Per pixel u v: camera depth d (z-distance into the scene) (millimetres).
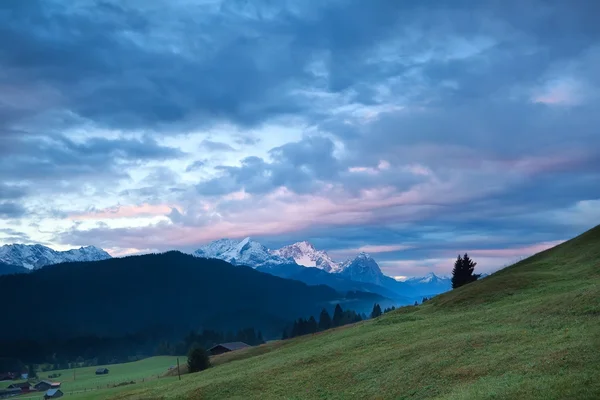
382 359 58594
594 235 97875
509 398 36125
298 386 58031
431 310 85438
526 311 62250
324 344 81812
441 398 41219
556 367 39906
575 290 65125
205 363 123312
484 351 50469
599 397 32656
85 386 182750
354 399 49406
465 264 140125
